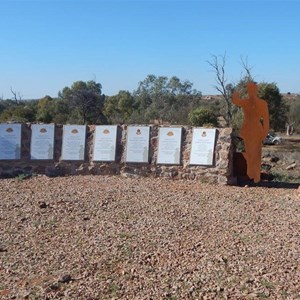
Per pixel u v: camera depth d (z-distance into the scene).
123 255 6.98
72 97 36.62
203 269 6.42
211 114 30.06
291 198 11.34
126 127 14.20
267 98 37.81
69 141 14.28
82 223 8.66
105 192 11.34
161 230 8.27
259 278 6.09
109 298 5.51
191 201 10.68
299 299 5.46
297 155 22.98
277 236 8.00
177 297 5.54
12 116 31.78
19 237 7.81
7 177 13.91
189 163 13.55
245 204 10.55
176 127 13.87
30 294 5.59
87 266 6.52
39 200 10.27
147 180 13.27
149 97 47.19
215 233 8.18
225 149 13.33
